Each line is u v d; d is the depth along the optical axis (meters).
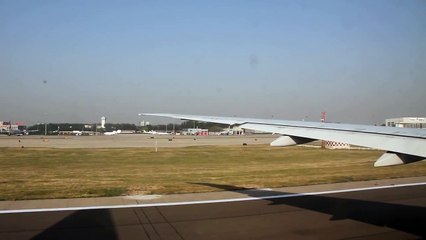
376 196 15.02
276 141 8.34
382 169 24.75
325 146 49.88
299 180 19.42
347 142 7.04
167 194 15.24
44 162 30.17
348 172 23.08
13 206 12.80
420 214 11.80
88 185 17.58
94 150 43.50
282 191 16.09
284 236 9.45
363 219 11.15
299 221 10.90
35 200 13.91
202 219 11.12
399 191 16.20
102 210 12.27
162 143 62.91
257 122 9.59
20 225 10.33
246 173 22.80
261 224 10.57
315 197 14.74
